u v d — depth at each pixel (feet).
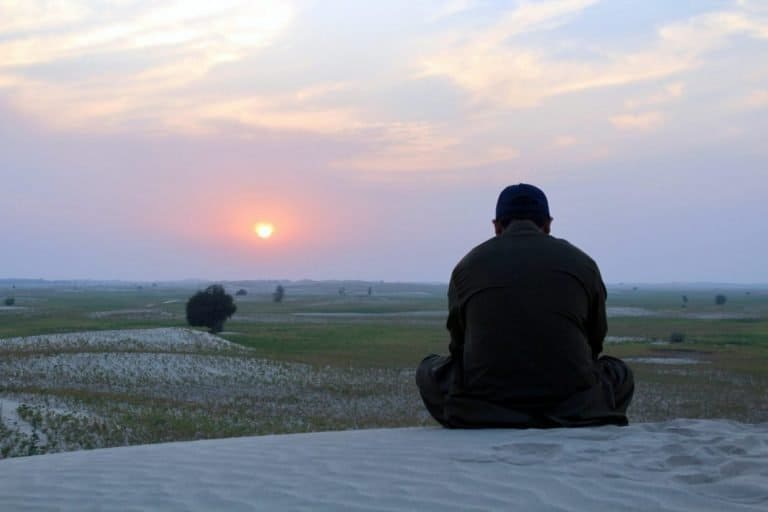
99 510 11.51
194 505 11.30
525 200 16.79
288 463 13.80
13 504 12.32
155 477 13.41
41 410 55.67
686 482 10.59
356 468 12.85
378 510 10.25
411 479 11.77
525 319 15.49
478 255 16.25
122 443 45.39
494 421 15.65
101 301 435.53
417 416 68.59
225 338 161.27
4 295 581.53
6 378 87.45
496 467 12.10
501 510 9.88
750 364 122.42
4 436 44.73
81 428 49.08
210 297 174.91
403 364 116.98
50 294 624.18
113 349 118.21
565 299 15.56
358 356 130.52
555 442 13.48
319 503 10.81
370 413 70.13
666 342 173.27
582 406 15.51
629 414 70.23
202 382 91.40
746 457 11.86
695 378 101.76
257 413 66.13
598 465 11.80
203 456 15.20
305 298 602.44
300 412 69.10
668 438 13.73
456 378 16.37
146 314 266.57
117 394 75.82
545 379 15.47
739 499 9.66
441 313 338.13
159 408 63.41
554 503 9.98
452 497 10.60
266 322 248.32
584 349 15.70
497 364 15.60
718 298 481.46
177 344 130.52
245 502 11.23
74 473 14.35
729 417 69.82
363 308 390.83
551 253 15.89
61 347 121.70
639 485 10.52
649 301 553.23
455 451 13.51
